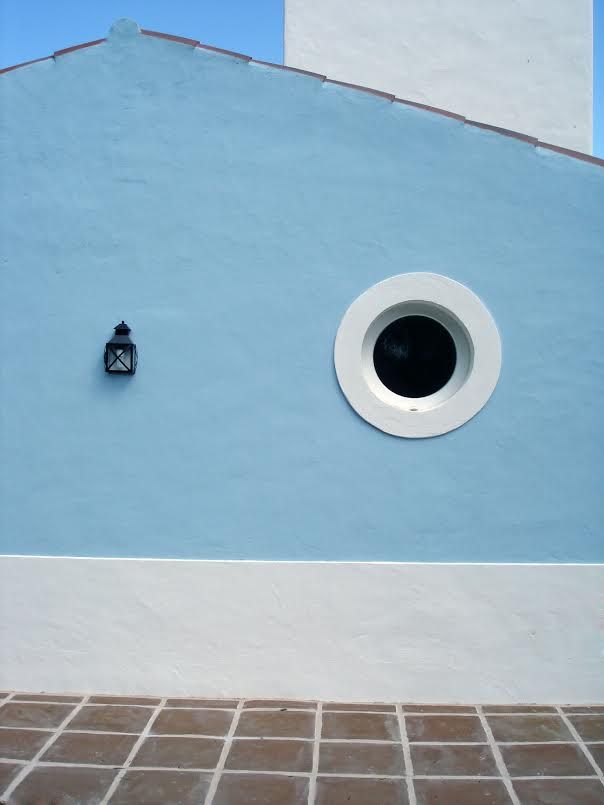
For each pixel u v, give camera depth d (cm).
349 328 558
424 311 571
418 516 561
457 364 573
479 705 556
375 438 561
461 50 708
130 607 569
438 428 557
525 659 558
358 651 561
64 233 571
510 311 556
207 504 568
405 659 560
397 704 557
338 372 559
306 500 563
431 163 555
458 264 556
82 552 573
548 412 556
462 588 558
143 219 567
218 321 566
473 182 554
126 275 569
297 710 545
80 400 572
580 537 558
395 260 558
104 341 570
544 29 705
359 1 710
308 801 430
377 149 556
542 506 558
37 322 573
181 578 567
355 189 558
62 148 569
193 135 562
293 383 563
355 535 562
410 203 556
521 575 557
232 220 563
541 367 556
